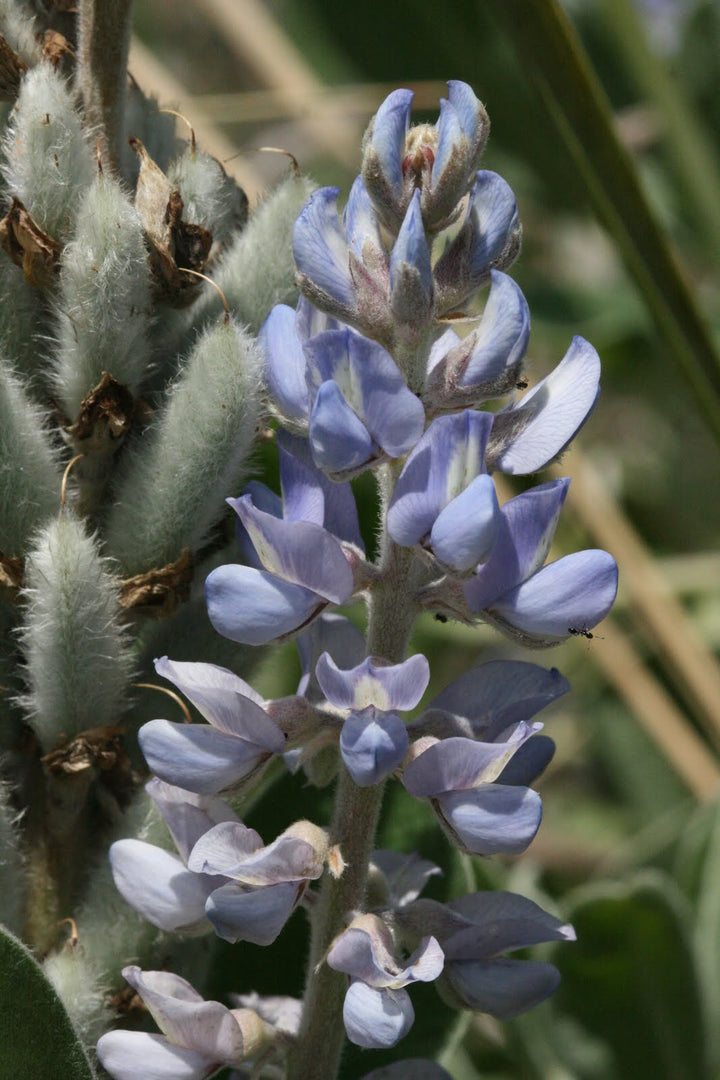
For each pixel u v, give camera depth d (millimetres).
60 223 456
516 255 449
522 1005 451
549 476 646
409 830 502
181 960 469
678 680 660
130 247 453
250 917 441
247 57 749
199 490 458
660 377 821
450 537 433
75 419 462
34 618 453
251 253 471
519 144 799
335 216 444
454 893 500
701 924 561
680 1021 542
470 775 440
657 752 736
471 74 785
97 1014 459
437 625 751
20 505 456
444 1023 495
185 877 453
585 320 814
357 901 453
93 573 452
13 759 469
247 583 442
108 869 465
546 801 772
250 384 455
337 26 800
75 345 457
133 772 469
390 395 434
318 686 461
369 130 442
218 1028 451
